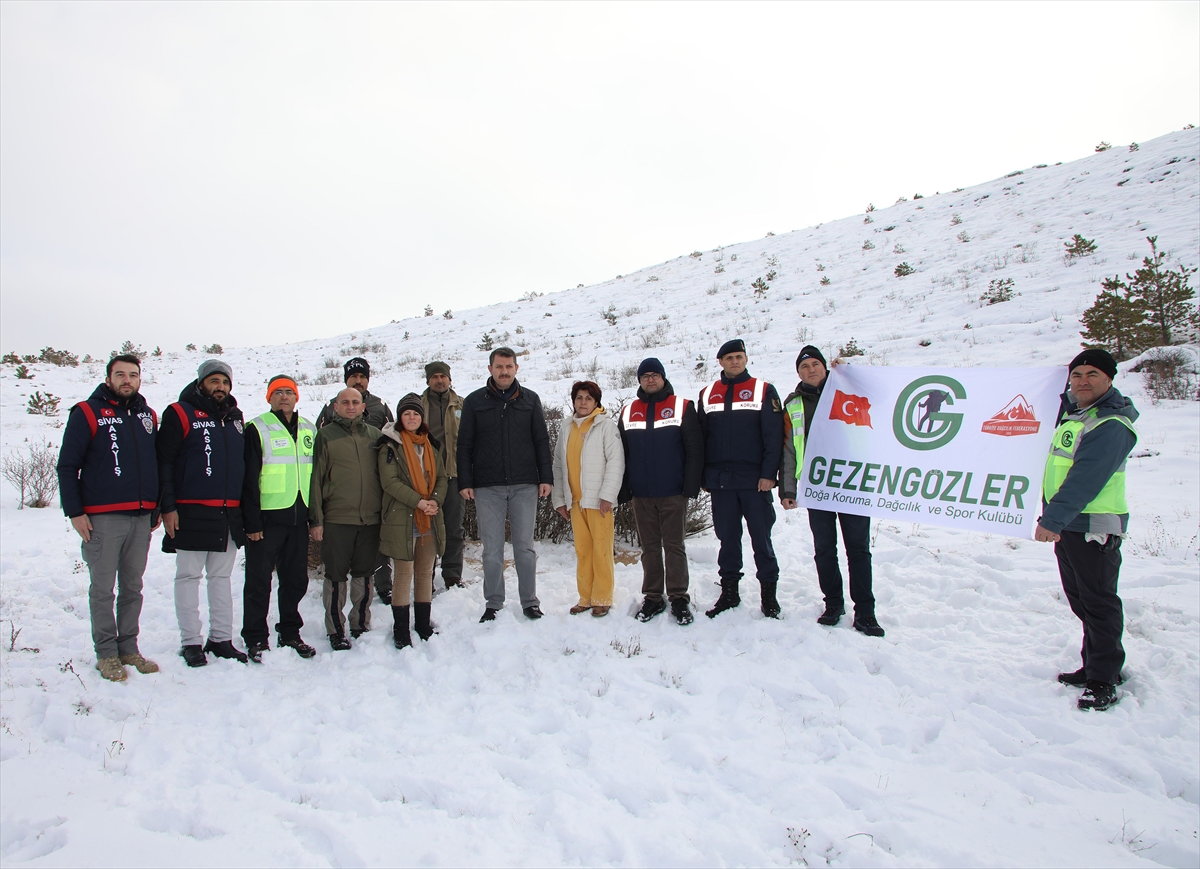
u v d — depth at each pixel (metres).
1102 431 3.58
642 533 5.16
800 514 7.73
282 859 2.61
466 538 6.96
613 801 2.97
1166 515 6.79
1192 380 11.22
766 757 3.26
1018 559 5.82
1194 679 3.67
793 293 24.27
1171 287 13.05
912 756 3.27
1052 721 3.46
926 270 22.91
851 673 4.05
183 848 2.66
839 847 2.65
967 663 4.09
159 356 27.33
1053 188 28.70
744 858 2.60
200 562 4.49
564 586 5.87
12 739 3.45
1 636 4.74
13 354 24.06
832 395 4.85
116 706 3.78
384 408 5.90
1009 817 2.81
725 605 5.07
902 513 4.50
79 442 4.02
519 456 5.12
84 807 2.94
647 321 24.84
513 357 5.19
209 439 4.41
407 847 2.67
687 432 4.98
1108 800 2.90
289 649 4.71
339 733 3.59
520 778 3.17
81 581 5.90
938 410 4.52
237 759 3.36
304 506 4.78
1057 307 15.95
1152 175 25.09
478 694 4.01
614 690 3.96
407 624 4.77
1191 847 2.60
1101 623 3.63
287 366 23.97
